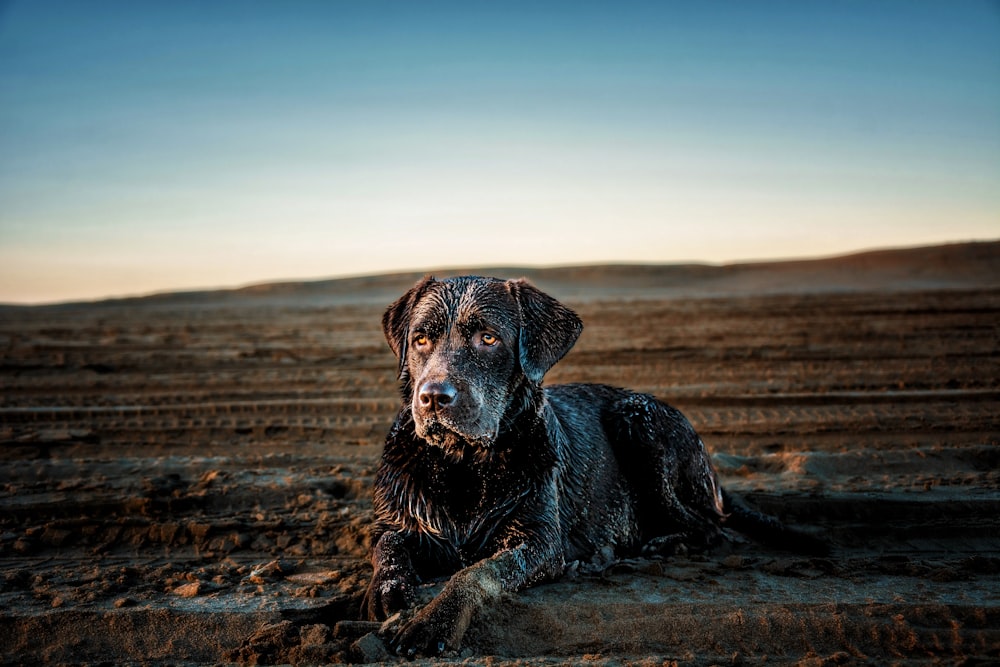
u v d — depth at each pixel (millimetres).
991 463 1523
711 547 1129
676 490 1163
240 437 1833
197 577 1013
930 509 1244
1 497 1322
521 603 859
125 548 1142
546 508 959
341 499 1374
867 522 1227
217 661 790
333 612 901
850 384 2326
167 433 1860
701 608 854
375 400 2234
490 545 953
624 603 870
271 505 1314
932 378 2412
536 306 972
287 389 2488
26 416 2068
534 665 732
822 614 829
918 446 1667
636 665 732
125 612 875
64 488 1375
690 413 2012
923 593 901
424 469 960
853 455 1553
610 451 1153
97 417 2068
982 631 795
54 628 853
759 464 1577
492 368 915
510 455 954
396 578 867
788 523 1230
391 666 735
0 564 1070
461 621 795
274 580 1006
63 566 1062
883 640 785
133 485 1398
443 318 921
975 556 1046
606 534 1092
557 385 1251
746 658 760
